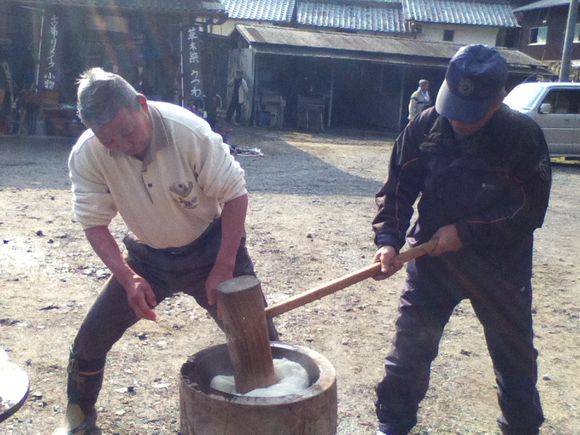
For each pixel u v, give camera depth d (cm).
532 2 3556
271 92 2294
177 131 251
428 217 270
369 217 846
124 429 332
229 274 261
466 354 445
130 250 291
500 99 238
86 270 563
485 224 251
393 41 2514
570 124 1528
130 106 230
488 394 391
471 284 267
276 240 700
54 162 1180
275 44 2223
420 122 266
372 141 2045
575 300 570
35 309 473
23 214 743
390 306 525
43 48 1462
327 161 1453
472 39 3067
